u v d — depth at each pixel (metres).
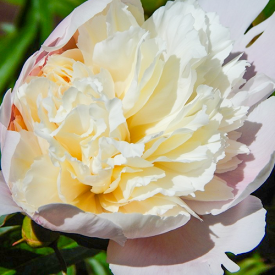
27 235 0.66
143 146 0.63
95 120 0.63
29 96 0.63
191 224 0.66
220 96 0.65
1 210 0.62
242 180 0.66
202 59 0.65
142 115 0.66
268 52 0.70
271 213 0.71
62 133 0.63
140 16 0.67
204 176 0.64
